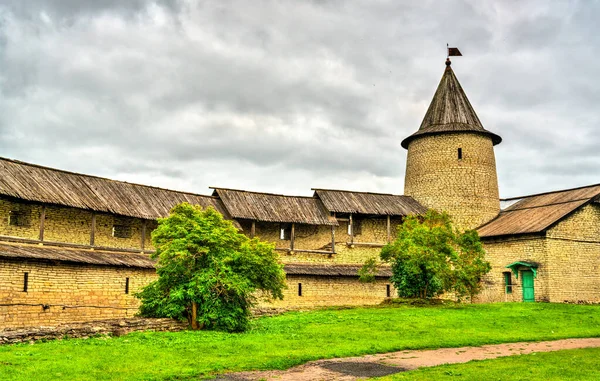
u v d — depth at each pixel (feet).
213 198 144.46
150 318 84.69
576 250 133.90
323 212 151.02
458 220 162.09
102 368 56.44
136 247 126.11
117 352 63.67
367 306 124.98
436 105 173.68
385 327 88.63
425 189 167.02
